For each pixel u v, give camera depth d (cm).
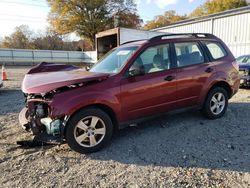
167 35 486
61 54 3859
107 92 396
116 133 475
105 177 324
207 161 357
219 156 371
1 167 354
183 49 493
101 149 405
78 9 4612
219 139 435
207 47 530
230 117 554
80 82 375
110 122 408
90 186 304
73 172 338
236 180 307
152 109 446
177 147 407
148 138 448
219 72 526
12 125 544
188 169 337
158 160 366
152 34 1622
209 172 328
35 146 423
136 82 423
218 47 552
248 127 491
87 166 354
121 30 1473
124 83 413
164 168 342
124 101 414
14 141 450
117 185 304
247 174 320
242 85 936
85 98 377
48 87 365
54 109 365
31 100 391
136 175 326
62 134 379
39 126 391
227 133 461
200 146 409
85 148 390
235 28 2039
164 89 452
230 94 561
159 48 462
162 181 310
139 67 425
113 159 374
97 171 340
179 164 352
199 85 499
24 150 412
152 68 447
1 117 611
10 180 320
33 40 6022
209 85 512
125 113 420
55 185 307
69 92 375
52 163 365
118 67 435
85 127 388
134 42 500
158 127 499
